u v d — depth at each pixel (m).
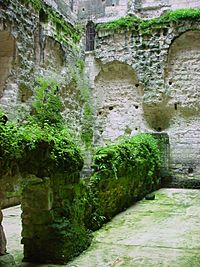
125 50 14.30
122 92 14.62
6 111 9.79
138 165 9.55
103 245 5.61
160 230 6.54
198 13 13.41
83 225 5.80
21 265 4.72
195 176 13.23
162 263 4.76
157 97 13.80
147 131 14.06
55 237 4.90
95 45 14.77
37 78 11.38
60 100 12.55
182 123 13.79
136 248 5.45
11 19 9.88
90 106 14.65
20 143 4.34
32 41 10.97
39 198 4.96
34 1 11.10
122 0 14.73
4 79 10.07
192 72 13.75
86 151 14.11
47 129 5.48
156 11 14.66
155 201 9.66
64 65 13.23
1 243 4.30
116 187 7.88
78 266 4.68
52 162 4.95
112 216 7.65
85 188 6.17
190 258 4.97
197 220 7.32
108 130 14.66
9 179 4.23
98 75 14.88
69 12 14.27
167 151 12.81
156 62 13.90
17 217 8.08
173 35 13.70
